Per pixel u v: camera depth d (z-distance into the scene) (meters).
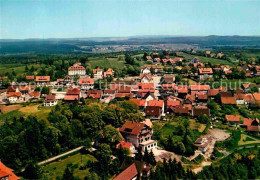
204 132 163.25
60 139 145.38
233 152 140.75
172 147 143.75
